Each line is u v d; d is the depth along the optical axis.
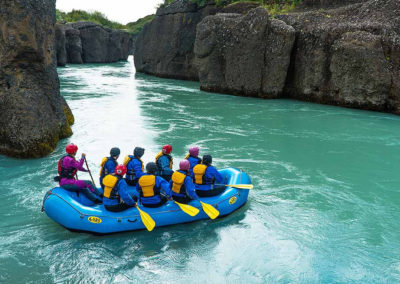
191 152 5.78
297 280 4.18
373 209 6.07
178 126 11.73
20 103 7.80
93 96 17.73
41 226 5.18
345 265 4.48
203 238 5.02
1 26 7.59
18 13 7.44
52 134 8.70
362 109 15.00
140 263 4.42
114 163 5.46
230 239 5.02
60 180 5.24
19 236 4.90
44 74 8.43
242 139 10.30
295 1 20.30
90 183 5.41
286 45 16.42
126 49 53.03
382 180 7.43
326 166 8.21
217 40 18.80
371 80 14.28
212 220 5.50
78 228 4.83
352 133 11.15
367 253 4.75
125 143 9.56
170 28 27.33
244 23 17.41
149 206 5.07
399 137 10.73
